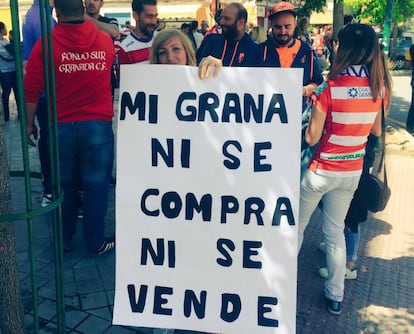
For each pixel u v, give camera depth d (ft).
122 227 7.35
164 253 7.33
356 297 11.43
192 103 7.12
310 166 9.93
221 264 7.27
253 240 7.18
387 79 9.59
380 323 10.48
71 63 10.61
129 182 7.29
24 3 58.59
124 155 7.27
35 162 20.71
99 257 12.57
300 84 6.95
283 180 7.07
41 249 12.98
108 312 10.37
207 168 7.17
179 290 7.34
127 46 13.80
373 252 13.71
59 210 7.09
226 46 13.56
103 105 11.41
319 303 11.13
